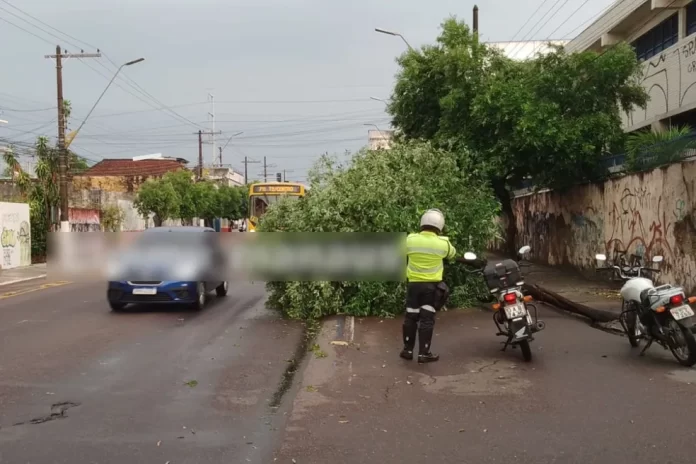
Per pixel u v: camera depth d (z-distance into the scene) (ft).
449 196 37.96
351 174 37.14
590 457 14.67
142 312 38.93
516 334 23.65
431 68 55.67
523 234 74.18
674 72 60.59
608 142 48.52
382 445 15.64
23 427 17.15
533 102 48.19
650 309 23.35
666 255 37.81
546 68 50.70
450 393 19.99
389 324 32.48
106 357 25.86
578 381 21.02
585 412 17.85
